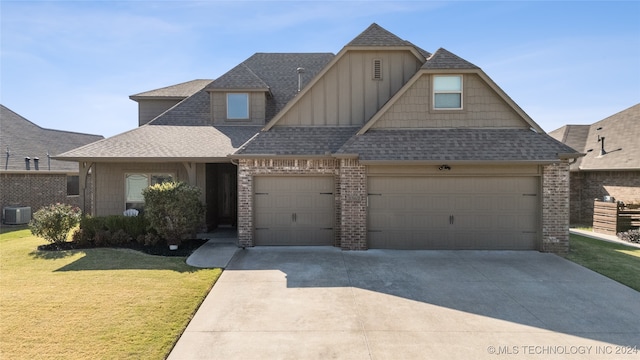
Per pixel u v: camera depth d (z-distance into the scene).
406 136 10.98
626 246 11.55
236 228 14.94
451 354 4.83
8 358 4.55
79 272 8.30
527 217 10.68
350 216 10.70
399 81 11.93
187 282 7.59
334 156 10.48
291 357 4.74
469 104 11.17
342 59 12.01
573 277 8.16
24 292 6.93
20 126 22.16
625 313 6.20
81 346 4.89
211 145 13.17
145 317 5.84
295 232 11.29
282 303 6.56
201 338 5.23
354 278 8.04
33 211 19.16
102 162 13.05
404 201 10.80
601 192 17.78
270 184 11.29
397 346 5.03
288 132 11.76
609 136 19.23
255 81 15.62
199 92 17.02
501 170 10.63
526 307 6.44
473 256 10.01
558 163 10.28
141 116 17.86
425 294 7.05
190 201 10.84
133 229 11.48
